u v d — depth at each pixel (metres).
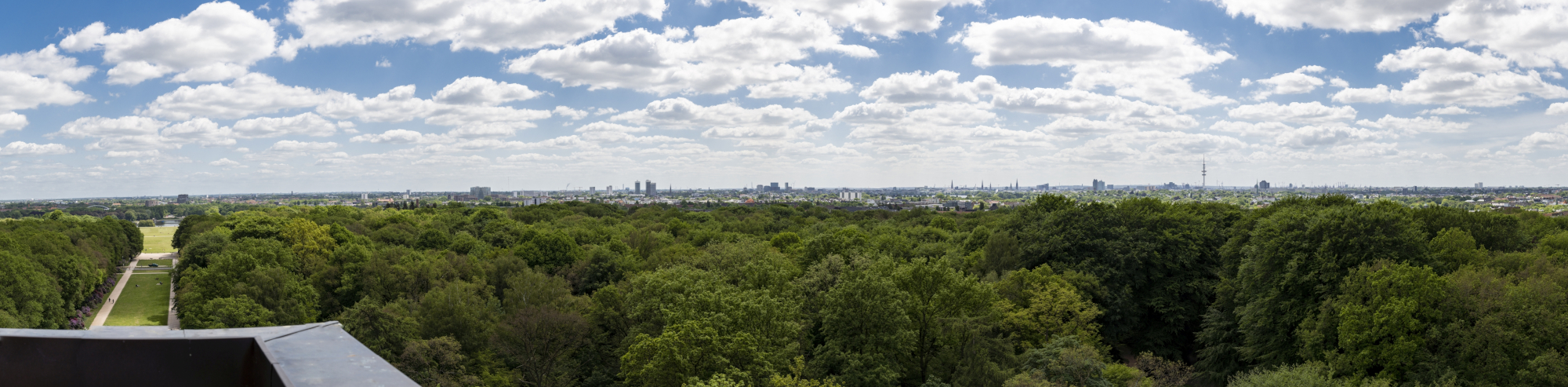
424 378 50.44
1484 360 40.81
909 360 53.47
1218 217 83.56
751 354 43.75
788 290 60.38
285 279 66.06
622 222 170.50
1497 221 68.00
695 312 48.19
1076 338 51.81
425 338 57.47
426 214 180.00
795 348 47.09
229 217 161.88
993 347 51.44
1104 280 67.81
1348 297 47.34
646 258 99.50
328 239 99.62
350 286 74.69
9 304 60.97
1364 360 43.31
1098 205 74.75
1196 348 69.00
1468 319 43.31
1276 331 54.94
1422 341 42.50
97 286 103.25
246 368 4.68
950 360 53.00
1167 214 74.75
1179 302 68.44
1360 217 52.78
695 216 189.00
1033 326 56.91
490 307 65.62
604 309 62.81
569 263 91.62
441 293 61.25
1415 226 56.28
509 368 57.78
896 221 159.25
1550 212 123.69
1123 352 68.44
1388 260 48.78
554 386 55.09
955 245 96.25
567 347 58.31
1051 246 71.94
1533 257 56.44
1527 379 38.72
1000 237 74.38
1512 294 41.84
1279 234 56.06
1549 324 39.75
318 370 4.31
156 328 4.84
